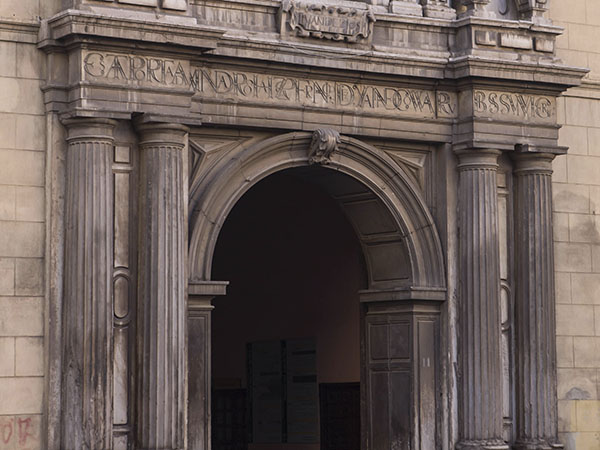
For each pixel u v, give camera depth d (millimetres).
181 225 33906
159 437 33156
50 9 33500
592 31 40812
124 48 33188
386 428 38219
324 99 36562
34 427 32781
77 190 32969
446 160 38031
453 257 37906
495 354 37531
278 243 47219
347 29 36469
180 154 34062
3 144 32969
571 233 39969
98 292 32781
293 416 46375
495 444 37219
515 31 38469
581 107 40531
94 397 32531
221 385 48719
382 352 38500
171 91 33688
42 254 33188
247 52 35125
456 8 38781
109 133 33250
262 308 47781
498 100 38125
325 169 37250
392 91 37469
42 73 33406
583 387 39719
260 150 35719
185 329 33844
